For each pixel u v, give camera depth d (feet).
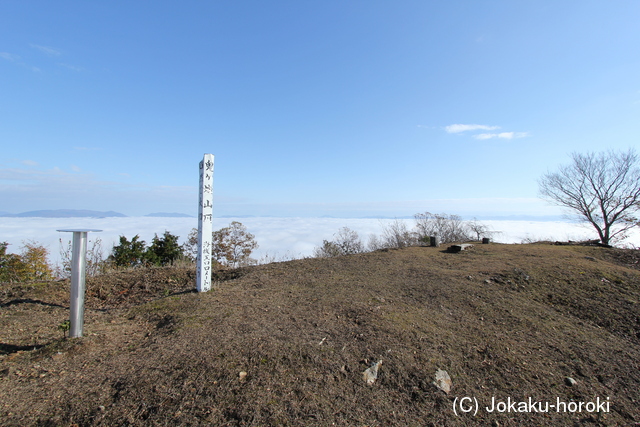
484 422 9.14
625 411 9.99
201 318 14.15
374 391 9.87
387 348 11.90
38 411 8.34
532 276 21.48
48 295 18.37
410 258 27.32
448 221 54.70
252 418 8.41
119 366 10.41
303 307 15.71
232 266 29.94
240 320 13.92
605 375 11.71
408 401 9.62
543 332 14.56
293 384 9.78
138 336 12.89
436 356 11.75
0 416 8.05
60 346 11.44
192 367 10.26
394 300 16.98
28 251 38.45
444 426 8.84
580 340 14.10
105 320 14.42
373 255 28.81
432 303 16.92
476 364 11.66
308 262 26.63
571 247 32.40
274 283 20.34
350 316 14.64
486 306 16.92
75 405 8.60
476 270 22.82
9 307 15.94
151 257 36.40
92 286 20.95
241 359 10.73
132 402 8.77
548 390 10.70
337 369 10.61
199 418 8.32
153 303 16.56
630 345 14.10
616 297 18.67
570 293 19.21
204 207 18.75
